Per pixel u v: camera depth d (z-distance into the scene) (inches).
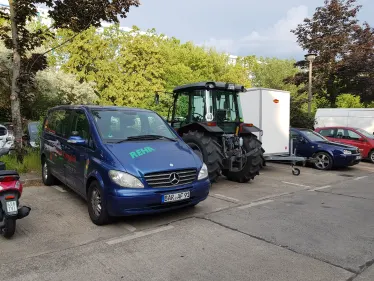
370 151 531.5
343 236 178.9
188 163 197.5
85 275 132.2
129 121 225.1
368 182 355.3
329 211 229.3
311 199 266.1
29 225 190.5
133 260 145.9
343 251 158.2
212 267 139.8
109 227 188.2
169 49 1103.6
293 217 212.5
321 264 143.7
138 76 983.6
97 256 149.9
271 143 399.9
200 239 171.2
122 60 979.9
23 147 354.6
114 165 181.6
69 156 231.8
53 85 726.5
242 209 229.5
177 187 187.5
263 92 390.6
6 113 736.3
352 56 781.3
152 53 1010.7
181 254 152.5
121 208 175.6
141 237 173.3
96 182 190.1
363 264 144.2
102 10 335.9
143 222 197.2
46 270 136.2
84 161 206.8
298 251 157.4
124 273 134.0
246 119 405.1
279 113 405.1
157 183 182.4
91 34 957.2
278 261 146.1
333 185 333.1
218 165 292.7
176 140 228.1
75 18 347.3
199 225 193.0
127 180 176.6
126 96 972.6
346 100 1080.2
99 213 188.9
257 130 323.0
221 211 223.3
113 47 1011.9
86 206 229.3
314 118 704.4
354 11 808.9
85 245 162.4
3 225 162.1
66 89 763.4
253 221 202.2
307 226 194.9
